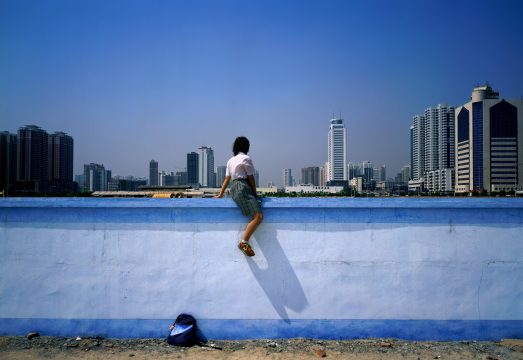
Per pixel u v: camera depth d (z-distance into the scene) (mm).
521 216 4977
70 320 4973
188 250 4980
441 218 4984
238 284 4961
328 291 4961
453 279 4957
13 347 4621
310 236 4969
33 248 5008
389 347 4688
